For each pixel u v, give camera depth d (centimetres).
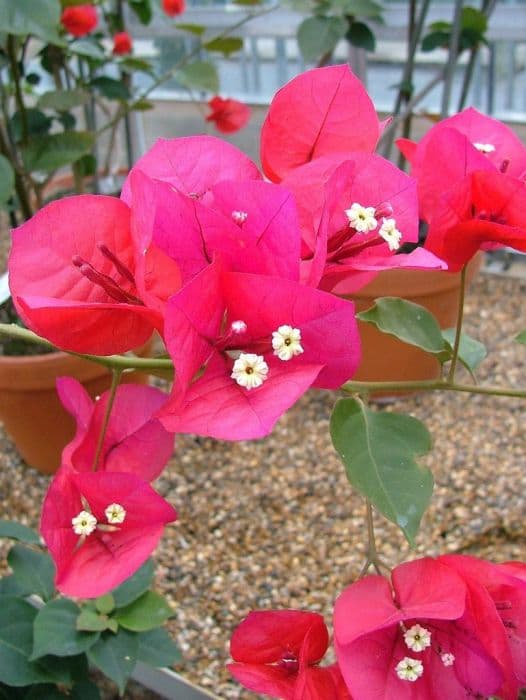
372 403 68
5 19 48
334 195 23
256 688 25
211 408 21
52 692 39
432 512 57
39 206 66
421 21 73
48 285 23
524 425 65
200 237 22
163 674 45
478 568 26
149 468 29
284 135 26
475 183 25
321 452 63
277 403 20
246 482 61
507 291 84
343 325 21
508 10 82
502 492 58
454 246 26
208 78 74
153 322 22
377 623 25
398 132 92
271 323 21
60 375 55
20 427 59
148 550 24
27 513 59
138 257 21
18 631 39
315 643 27
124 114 75
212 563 54
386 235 24
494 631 25
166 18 86
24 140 65
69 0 64
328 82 26
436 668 26
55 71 74
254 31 94
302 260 25
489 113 91
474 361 33
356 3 65
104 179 91
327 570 53
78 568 24
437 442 63
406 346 63
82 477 24
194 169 25
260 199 21
